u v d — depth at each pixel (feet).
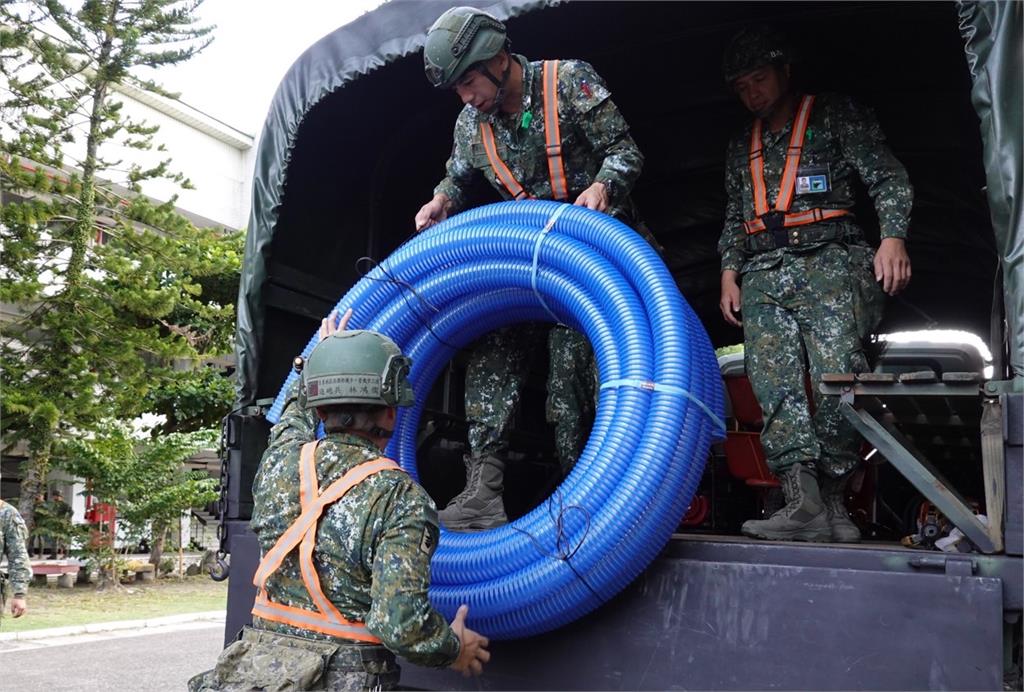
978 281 14.74
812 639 6.56
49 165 42.19
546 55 11.72
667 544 7.61
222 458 10.24
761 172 9.60
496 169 9.35
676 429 7.34
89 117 43.04
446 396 12.66
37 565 41.22
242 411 10.42
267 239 10.54
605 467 7.29
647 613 7.23
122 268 42.11
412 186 12.76
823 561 6.91
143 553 57.47
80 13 41.57
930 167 12.78
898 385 6.90
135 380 43.78
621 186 8.70
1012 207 6.50
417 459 12.07
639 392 7.50
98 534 43.09
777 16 11.20
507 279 8.63
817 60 11.82
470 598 7.47
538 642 7.57
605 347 7.86
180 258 44.91
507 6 8.95
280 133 10.55
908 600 6.30
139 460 44.27
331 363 6.44
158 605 37.73
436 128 11.97
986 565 6.25
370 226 12.22
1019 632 6.45
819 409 8.95
